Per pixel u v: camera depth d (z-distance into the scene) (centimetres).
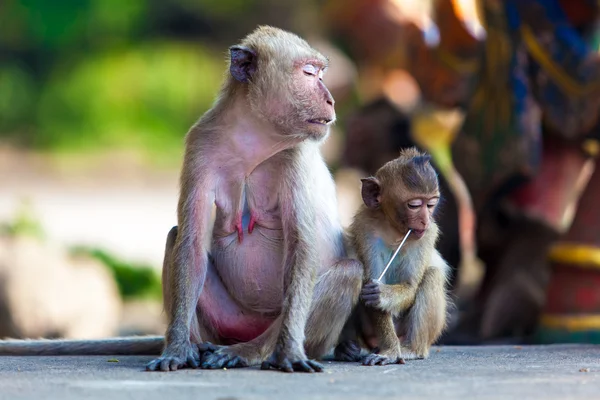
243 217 968
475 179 1441
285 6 5228
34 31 5647
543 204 1522
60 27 5662
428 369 875
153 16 5784
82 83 5572
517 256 1498
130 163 5222
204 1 5728
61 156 5328
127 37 5756
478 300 1584
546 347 1112
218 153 942
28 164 5138
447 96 1625
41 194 4331
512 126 1380
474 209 1472
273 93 930
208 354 904
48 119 5516
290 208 934
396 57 1819
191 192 935
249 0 5675
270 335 912
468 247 1658
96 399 704
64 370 867
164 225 3594
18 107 5562
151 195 4481
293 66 935
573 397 721
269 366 870
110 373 842
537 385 773
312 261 923
